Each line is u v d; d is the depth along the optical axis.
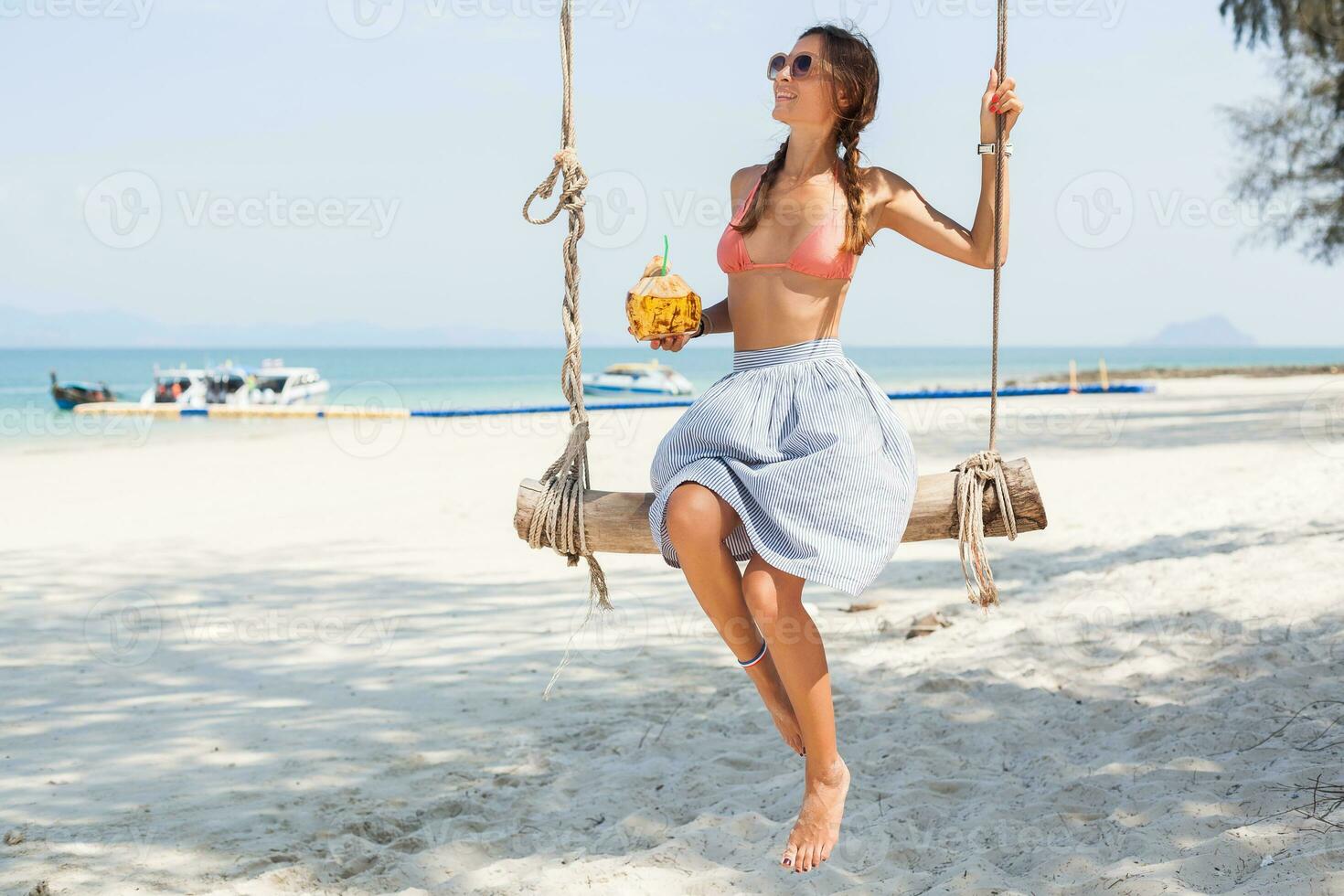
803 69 2.66
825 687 2.54
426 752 4.95
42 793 4.51
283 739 5.16
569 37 2.87
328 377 66.44
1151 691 4.87
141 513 12.55
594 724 5.23
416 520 11.70
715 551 2.48
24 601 8.12
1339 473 11.09
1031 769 4.18
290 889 3.62
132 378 70.75
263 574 9.04
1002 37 2.69
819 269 2.64
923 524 2.63
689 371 75.62
